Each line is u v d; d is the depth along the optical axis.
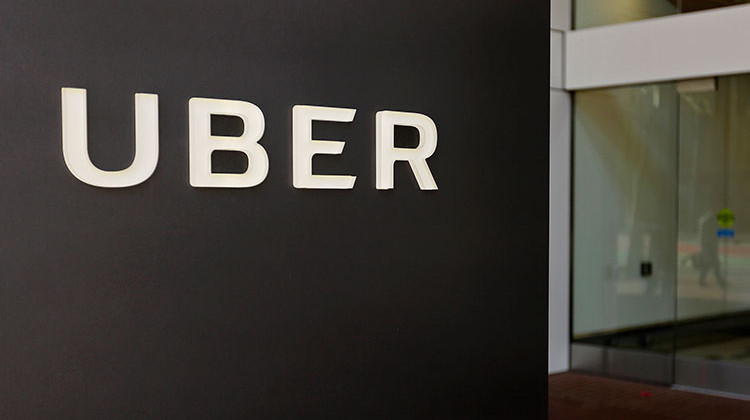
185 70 4.16
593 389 8.84
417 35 5.13
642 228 9.23
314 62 4.64
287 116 4.54
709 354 8.68
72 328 3.83
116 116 3.95
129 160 3.99
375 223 4.93
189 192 4.18
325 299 4.69
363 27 4.86
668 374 9.02
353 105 4.83
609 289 9.53
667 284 9.02
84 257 3.86
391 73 5.00
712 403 8.16
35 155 3.73
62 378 3.80
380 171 4.91
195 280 4.20
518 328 5.69
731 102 8.44
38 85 3.73
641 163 9.22
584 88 9.47
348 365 4.79
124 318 3.97
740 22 8.09
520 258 5.71
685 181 8.87
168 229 4.11
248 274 4.38
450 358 5.30
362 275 4.86
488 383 5.50
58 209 3.79
